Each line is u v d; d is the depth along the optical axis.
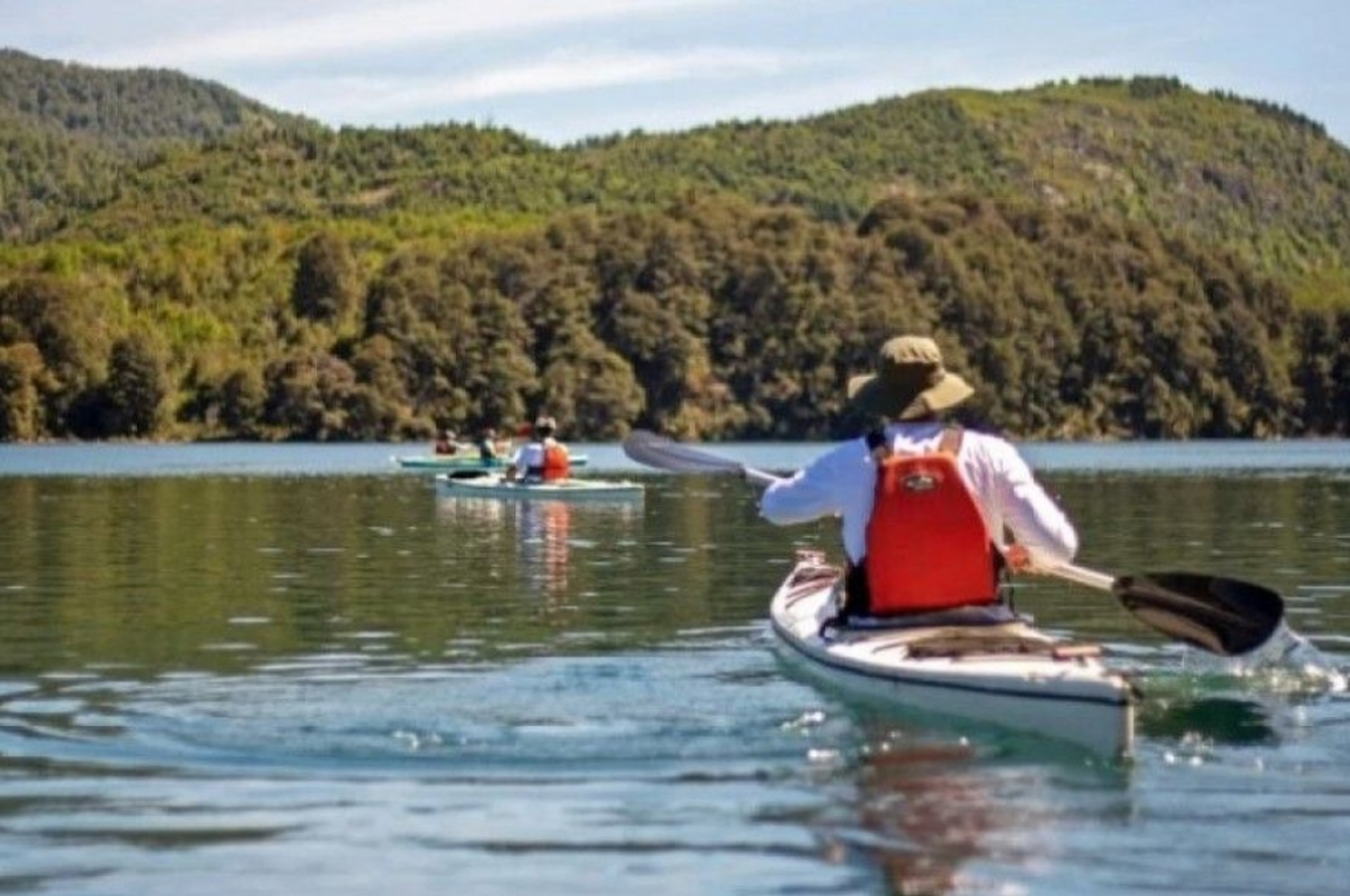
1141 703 11.66
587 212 151.50
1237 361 141.38
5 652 14.24
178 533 30.09
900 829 8.20
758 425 129.62
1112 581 12.39
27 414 119.94
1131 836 8.07
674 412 127.19
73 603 18.23
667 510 36.91
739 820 8.36
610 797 8.81
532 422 124.00
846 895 7.17
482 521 33.09
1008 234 143.75
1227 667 13.20
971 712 10.26
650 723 10.62
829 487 11.68
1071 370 136.38
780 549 25.75
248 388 122.81
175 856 7.80
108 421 122.25
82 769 9.49
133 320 136.88
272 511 37.41
